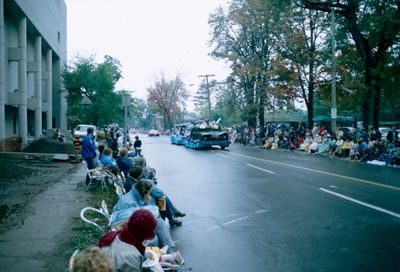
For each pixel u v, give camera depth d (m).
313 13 33.53
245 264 5.77
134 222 3.58
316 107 69.56
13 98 31.33
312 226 7.66
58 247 6.30
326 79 34.44
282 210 9.10
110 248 3.50
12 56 31.56
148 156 25.98
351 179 13.70
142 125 168.62
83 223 7.70
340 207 9.21
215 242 6.88
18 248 6.25
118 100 43.91
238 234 7.31
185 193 11.78
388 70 26.80
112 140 22.95
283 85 36.56
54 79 52.78
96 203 9.88
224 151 30.33
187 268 5.66
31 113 44.88
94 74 42.56
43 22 39.78
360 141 21.70
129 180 8.04
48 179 14.30
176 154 27.59
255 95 42.22
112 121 45.66
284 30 34.34
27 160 20.77
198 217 8.73
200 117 127.50
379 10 25.97
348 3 26.41
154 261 4.30
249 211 9.12
